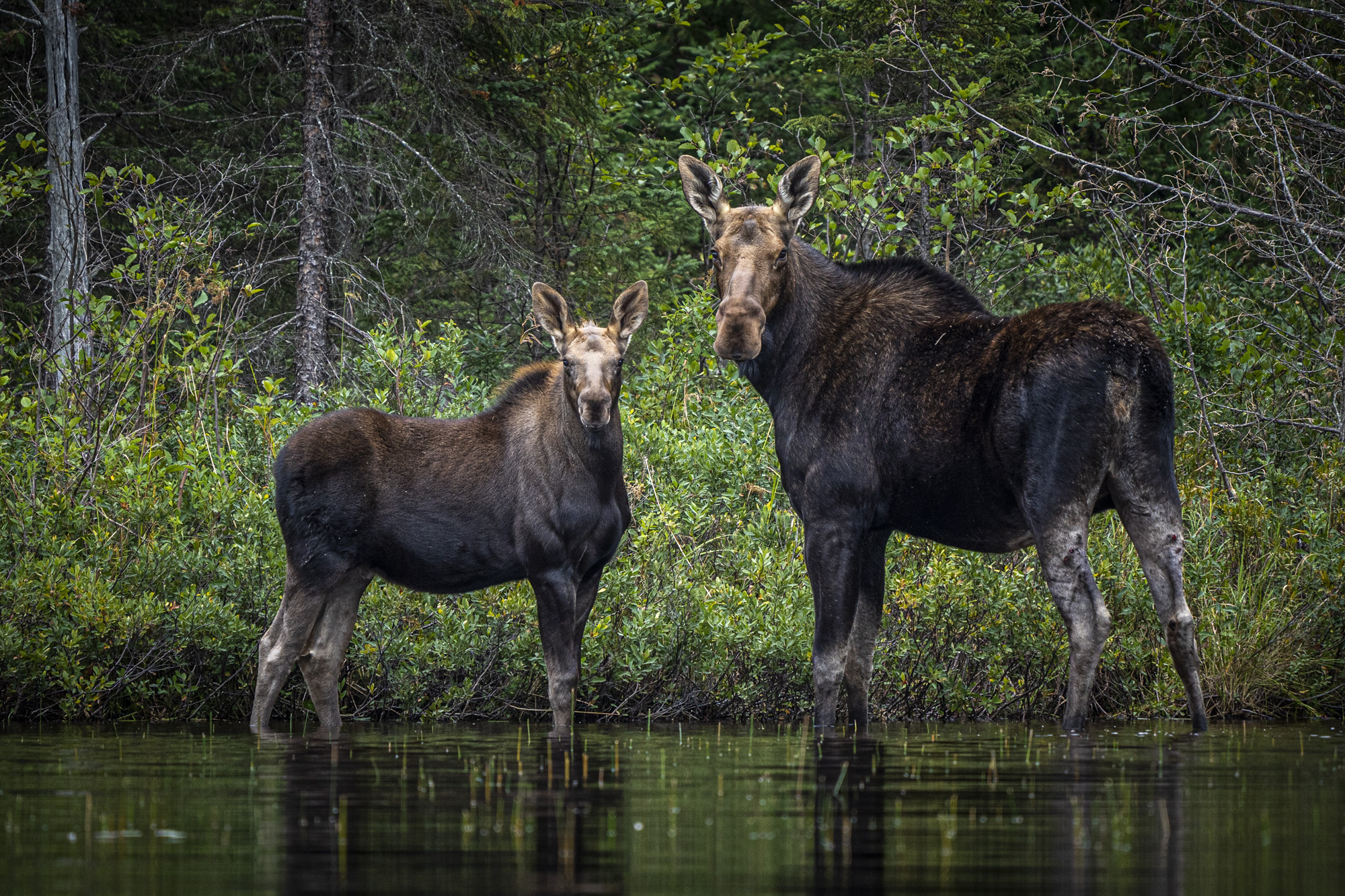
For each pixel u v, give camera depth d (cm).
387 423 2925
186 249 4059
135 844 1234
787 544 3456
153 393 3872
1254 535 3425
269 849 1203
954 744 2203
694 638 3077
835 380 2533
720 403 4322
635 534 3353
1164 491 2291
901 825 1327
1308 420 4050
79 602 3012
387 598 3219
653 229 7312
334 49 6600
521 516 2773
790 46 7906
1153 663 3144
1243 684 3070
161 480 3553
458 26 6331
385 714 3098
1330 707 3136
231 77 6850
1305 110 4581
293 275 6762
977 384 2384
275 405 3991
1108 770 1814
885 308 2550
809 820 1355
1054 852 1184
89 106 6638
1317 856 1172
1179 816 1386
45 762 1955
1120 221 4184
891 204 4875
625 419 3766
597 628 3022
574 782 1677
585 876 1080
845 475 2502
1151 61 4281
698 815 1391
